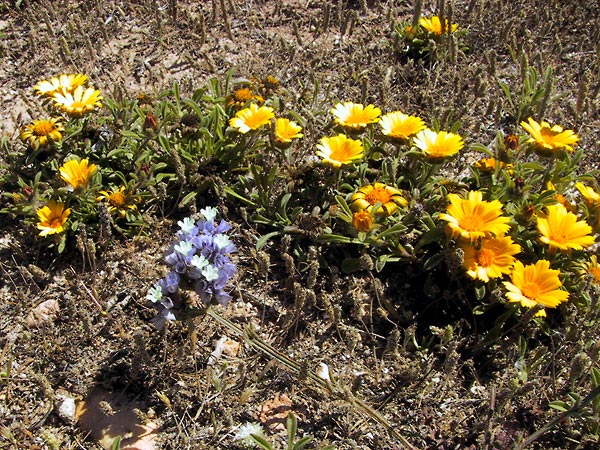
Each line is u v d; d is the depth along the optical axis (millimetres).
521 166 510
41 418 403
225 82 621
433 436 399
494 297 430
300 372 398
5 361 430
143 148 520
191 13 731
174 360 424
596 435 393
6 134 573
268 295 470
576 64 688
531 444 398
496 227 417
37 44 679
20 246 499
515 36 712
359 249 477
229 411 401
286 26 731
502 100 605
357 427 401
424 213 449
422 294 471
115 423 399
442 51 670
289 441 361
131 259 486
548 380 423
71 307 442
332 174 502
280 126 487
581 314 446
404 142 483
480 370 434
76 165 477
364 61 679
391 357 434
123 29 709
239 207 521
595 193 471
